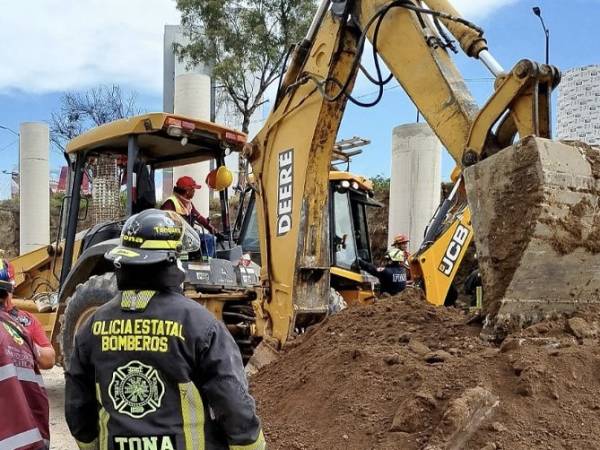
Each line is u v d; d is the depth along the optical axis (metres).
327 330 4.73
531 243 3.45
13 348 2.88
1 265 3.10
